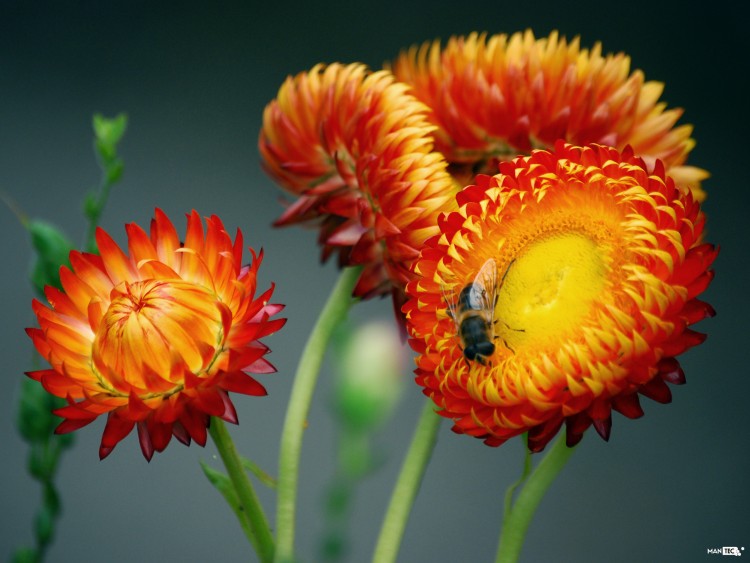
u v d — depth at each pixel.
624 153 0.40
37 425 0.40
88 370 0.40
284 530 0.40
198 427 0.39
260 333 0.39
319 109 0.43
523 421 0.39
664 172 0.40
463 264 0.40
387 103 0.42
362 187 0.42
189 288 0.39
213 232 0.40
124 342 0.39
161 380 0.39
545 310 0.40
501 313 0.40
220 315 0.40
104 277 0.40
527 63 0.43
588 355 0.39
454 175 0.44
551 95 0.43
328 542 0.34
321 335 0.42
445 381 0.39
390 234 0.41
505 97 0.43
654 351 0.38
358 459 0.34
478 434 0.39
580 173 0.40
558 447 0.40
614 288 0.40
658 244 0.39
